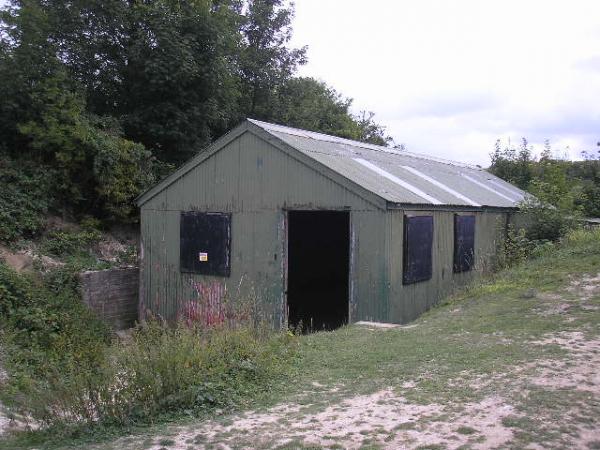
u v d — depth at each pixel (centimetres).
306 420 548
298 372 728
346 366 739
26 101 1571
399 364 724
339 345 864
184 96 1956
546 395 557
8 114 1562
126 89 2002
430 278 1267
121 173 1662
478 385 609
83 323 1212
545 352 716
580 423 489
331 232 1981
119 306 1481
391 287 1116
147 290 1495
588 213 2233
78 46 1875
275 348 797
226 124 2331
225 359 719
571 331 813
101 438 546
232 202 1335
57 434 566
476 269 1481
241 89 2575
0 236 1385
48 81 1588
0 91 1544
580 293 1038
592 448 442
